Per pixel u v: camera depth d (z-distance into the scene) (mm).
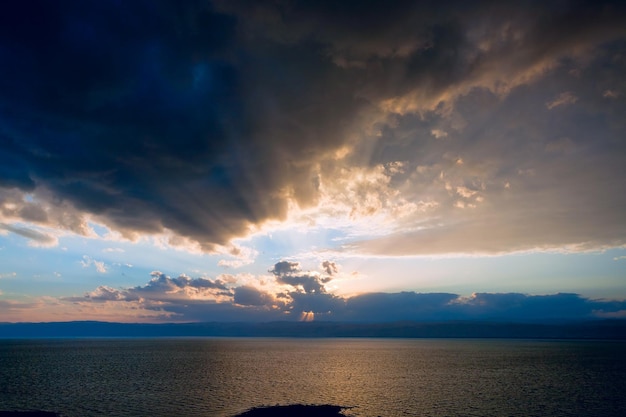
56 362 131375
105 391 68312
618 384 79688
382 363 133000
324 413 50656
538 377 91312
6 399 61094
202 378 87312
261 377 89625
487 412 52844
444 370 107750
